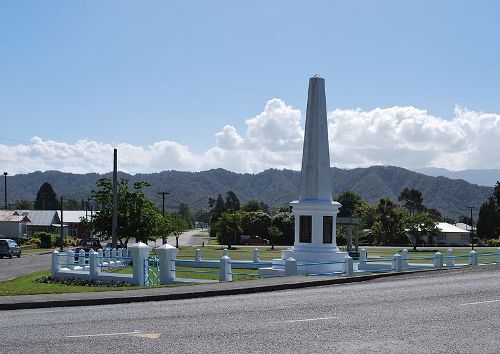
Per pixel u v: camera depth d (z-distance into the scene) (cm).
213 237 12900
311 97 3152
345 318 1316
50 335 1159
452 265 3166
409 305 1519
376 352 981
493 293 1766
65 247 8350
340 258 3073
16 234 9025
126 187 5119
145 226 5034
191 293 1869
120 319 1358
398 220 8188
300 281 2142
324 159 3141
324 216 3091
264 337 1107
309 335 1124
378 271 2864
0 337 1148
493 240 8931
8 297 1802
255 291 1973
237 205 17888
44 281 2834
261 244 9075
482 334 1130
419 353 974
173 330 1190
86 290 2036
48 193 15412
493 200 10475
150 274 2864
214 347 1023
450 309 1441
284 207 10906
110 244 6269
